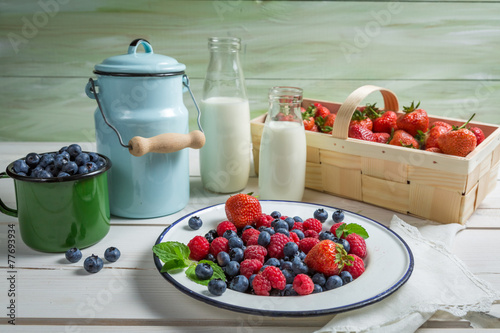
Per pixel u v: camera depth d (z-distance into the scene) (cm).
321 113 123
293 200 106
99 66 89
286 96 102
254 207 89
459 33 163
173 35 160
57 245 82
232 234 82
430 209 97
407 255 77
